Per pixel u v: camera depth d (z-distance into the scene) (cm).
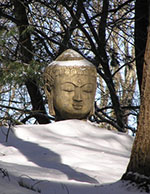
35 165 1146
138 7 2150
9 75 1662
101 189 912
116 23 2317
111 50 2375
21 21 2245
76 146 1349
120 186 942
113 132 1588
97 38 2292
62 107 1628
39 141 1410
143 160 947
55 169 1077
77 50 2278
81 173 1070
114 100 2350
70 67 1625
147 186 920
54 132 1505
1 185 802
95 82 1655
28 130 1484
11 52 2081
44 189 864
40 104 2416
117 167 1205
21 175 938
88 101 1634
